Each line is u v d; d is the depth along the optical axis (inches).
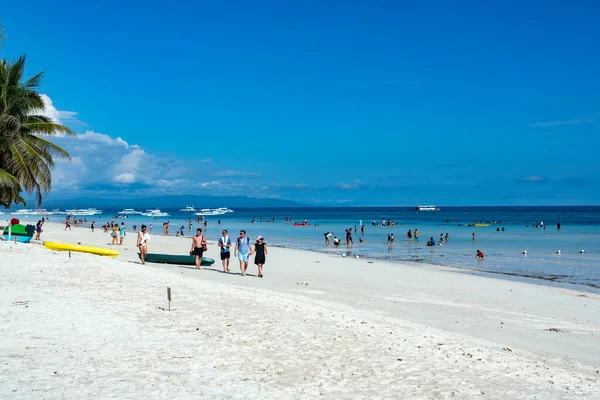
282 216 7377.0
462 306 731.4
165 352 356.5
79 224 3939.5
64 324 413.4
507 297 831.1
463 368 353.7
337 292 791.7
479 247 1935.3
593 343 533.3
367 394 295.7
